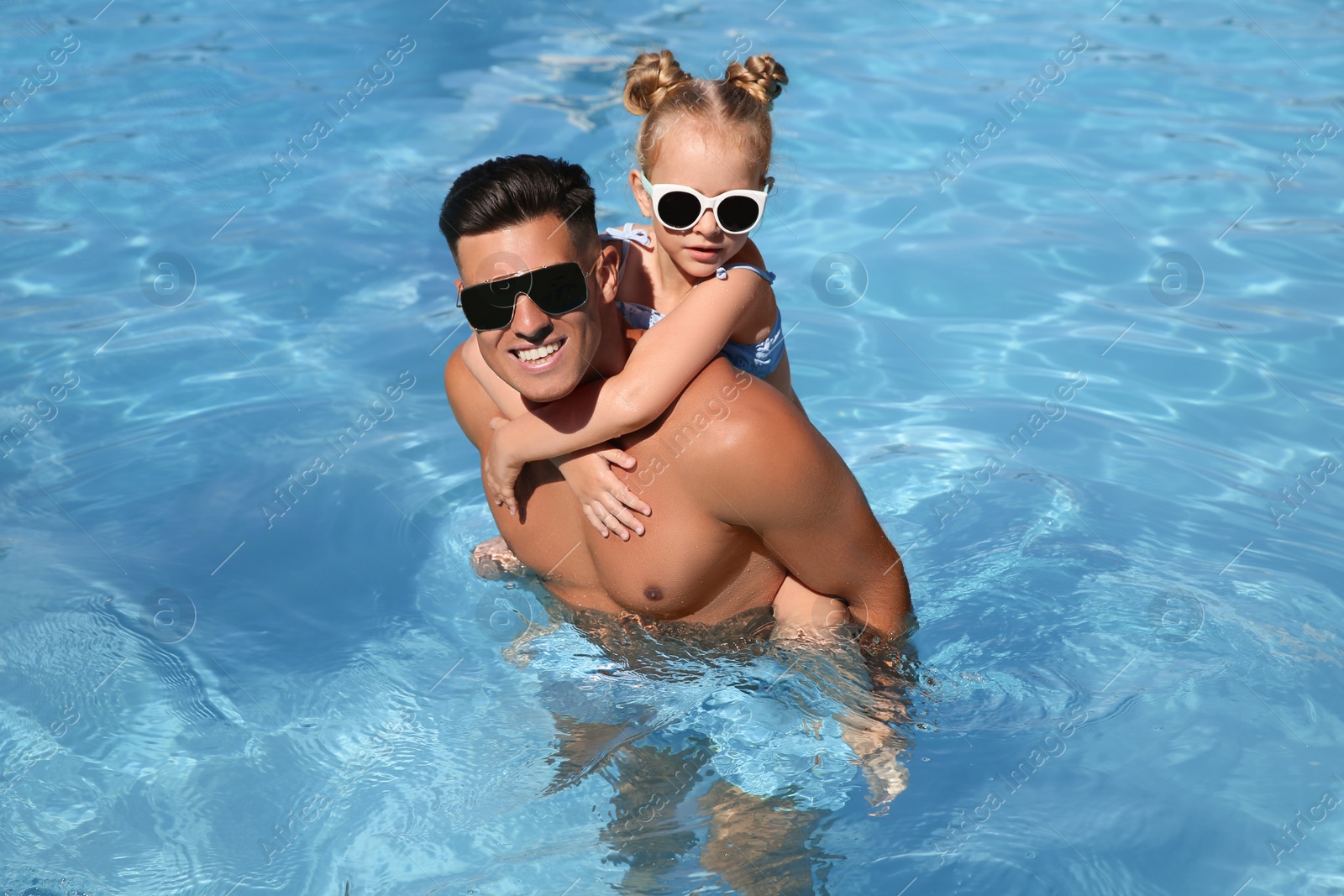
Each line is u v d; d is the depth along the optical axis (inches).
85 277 217.5
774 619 118.0
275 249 230.5
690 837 100.3
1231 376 183.9
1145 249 225.9
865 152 269.4
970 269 220.4
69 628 128.1
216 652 125.0
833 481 107.7
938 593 134.5
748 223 111.3
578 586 120.9
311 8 359.3
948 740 111.8
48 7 350.0
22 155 262.1
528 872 97.1
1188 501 152.9
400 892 95.5
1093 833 100.9
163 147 268.5
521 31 346.3
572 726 112.8
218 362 192.5
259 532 148.3
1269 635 126.1
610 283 108.7
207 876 97.3
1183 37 331.3
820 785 106.0
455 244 100.7
